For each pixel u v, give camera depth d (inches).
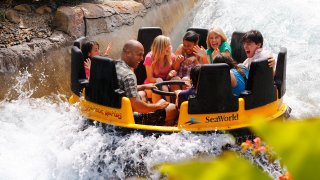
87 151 194.1
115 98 193.8
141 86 217.6
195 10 471.5
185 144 183.8
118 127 193.8
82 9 328.8
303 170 12.3
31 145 217.5
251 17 434.9
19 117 251.1
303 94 318.3
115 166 187.3
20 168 201.3
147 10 394.0
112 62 192.1
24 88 276.2
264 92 198.2
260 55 212.8
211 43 243.3
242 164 12.8
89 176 191.2
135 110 197.5
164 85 221.5
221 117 189.6
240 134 190.7
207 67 184.1
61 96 290.4
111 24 346.0
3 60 275.6
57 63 301.6
